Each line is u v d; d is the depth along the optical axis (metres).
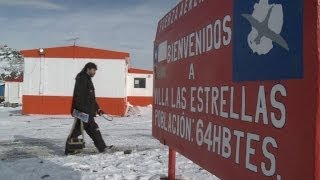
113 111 23.64
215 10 2.90
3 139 11.86
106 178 6.04
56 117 22.14
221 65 2.77
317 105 1.65
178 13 3.95
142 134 12.84
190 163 7.02
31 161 7.69
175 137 4.04
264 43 2.10
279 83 1.94
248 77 2.31
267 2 2.06
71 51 23.50
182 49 3.79
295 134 1.81
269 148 2.05
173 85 4.12
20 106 38.53
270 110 2.04
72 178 6.14
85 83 8.59
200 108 3.25
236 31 2.50
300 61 1.76
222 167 2.73
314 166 1.67
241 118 2.42
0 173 6.84
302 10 1.74
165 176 5.73
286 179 1.88
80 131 8.70
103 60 23.62
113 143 10.37
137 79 31.97
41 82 23.58
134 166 6.92
